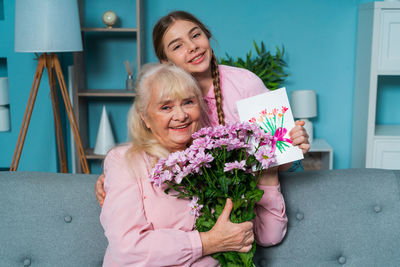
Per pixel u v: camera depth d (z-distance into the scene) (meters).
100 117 3.58
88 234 1.54
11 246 1.51
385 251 1.55
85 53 3.45
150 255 1.21
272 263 1.55
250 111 1.39
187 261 1.24
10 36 3.08
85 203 1.56
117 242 1.23
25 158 3.22
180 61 1.68
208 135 1.23
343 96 3.52
